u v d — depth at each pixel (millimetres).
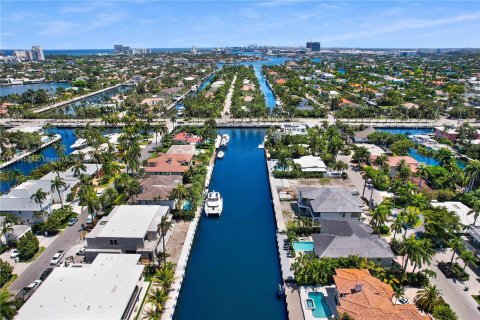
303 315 61156
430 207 92500
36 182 102875
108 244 74250
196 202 97875
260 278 75562
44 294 57156
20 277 69938
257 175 131750
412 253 64812
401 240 81375
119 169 118938
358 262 67500
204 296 70312
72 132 191125
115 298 56469
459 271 70188
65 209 92812
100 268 63812
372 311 52844
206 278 75562
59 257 75250
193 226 90438
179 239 84438
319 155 141000
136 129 165750
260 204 108500
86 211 97375
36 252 78250
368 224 88312
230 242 88750
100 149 141750
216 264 80125
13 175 113750
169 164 120625
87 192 96688
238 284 73750
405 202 99000
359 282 59094
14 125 194125
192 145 145125
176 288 67875
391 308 53906
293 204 102562
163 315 61406
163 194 95375
